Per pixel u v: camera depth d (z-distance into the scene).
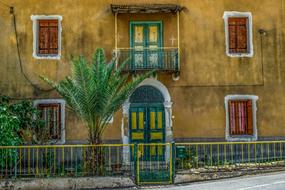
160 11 18.80
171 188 13.20
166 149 17.61
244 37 19.27
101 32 19.06
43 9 19.17
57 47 19.05
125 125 18.62
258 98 18.89
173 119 18.70
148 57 18.72
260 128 18.73
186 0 19.27
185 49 19.03
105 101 14.66
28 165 15.01
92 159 14.30
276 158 18.03
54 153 15.12
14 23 19.09
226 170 15.02
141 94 19.00
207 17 19.20
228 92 18.88
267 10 19.34
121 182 13.73
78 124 18.56
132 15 19.12
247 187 12.89
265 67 19.06
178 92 18.84
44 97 18.73
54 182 13.56
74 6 19.20
